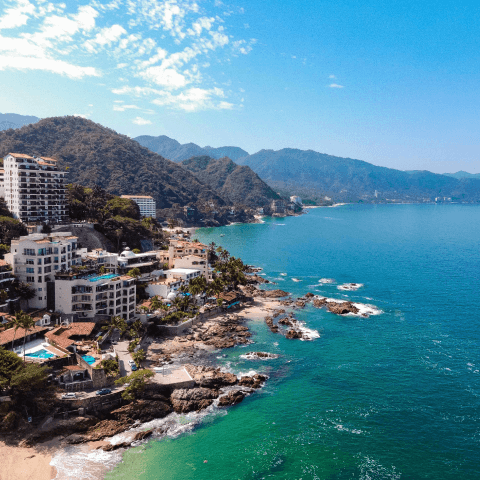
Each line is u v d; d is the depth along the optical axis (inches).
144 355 4463.6
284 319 6028.5
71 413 3366.1
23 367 3405.5
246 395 3895.2
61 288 4872.0
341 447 3139.8
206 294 6712.6
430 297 7362.2
